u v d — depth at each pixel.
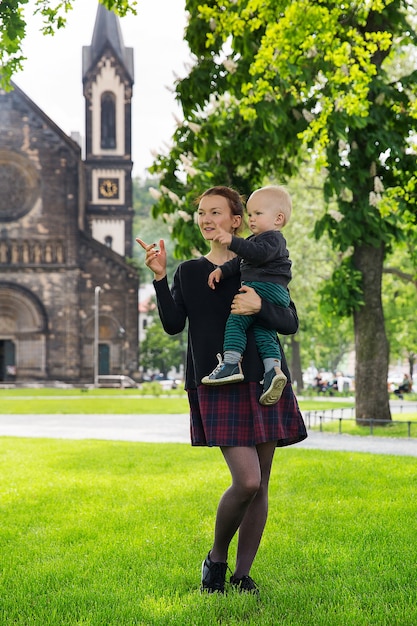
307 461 13.23
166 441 19.55
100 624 4.66
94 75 85.19
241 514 5.11
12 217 72.19
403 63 29.61
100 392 61.09
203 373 5.17
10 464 13.62
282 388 4.99
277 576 5.83
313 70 17.59
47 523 8.13
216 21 17.50
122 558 6.48
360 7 18.17
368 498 9.43
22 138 72.50
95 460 14.08
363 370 21.89
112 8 13.33
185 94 19.48
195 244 20.23
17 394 56.75
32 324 71.94
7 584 5.71
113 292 74.56
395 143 19.75
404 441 18.77
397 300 42.91
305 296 45.69
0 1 12.39
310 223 43.31
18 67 12.92
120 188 85.62
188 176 20.50
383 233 20.23
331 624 4.61
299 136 18.06
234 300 5.02
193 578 5.78
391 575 5.77
